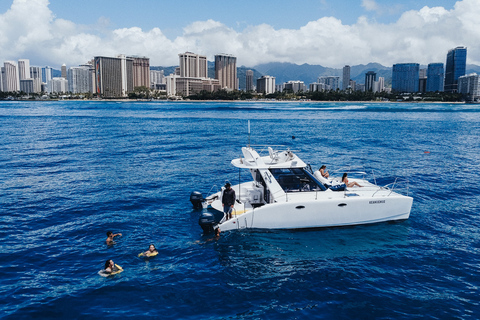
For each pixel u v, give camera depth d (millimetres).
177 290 9148
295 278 9805
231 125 65062
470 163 27078
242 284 9477
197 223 13797
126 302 8617
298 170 13961
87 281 9555
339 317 8086
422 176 22359
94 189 18734
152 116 90625
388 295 8969
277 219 12703
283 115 98688
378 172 23641
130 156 29609
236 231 12734
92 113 104312
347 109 137375
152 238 12383
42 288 9195
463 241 12297
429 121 77375
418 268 10391
